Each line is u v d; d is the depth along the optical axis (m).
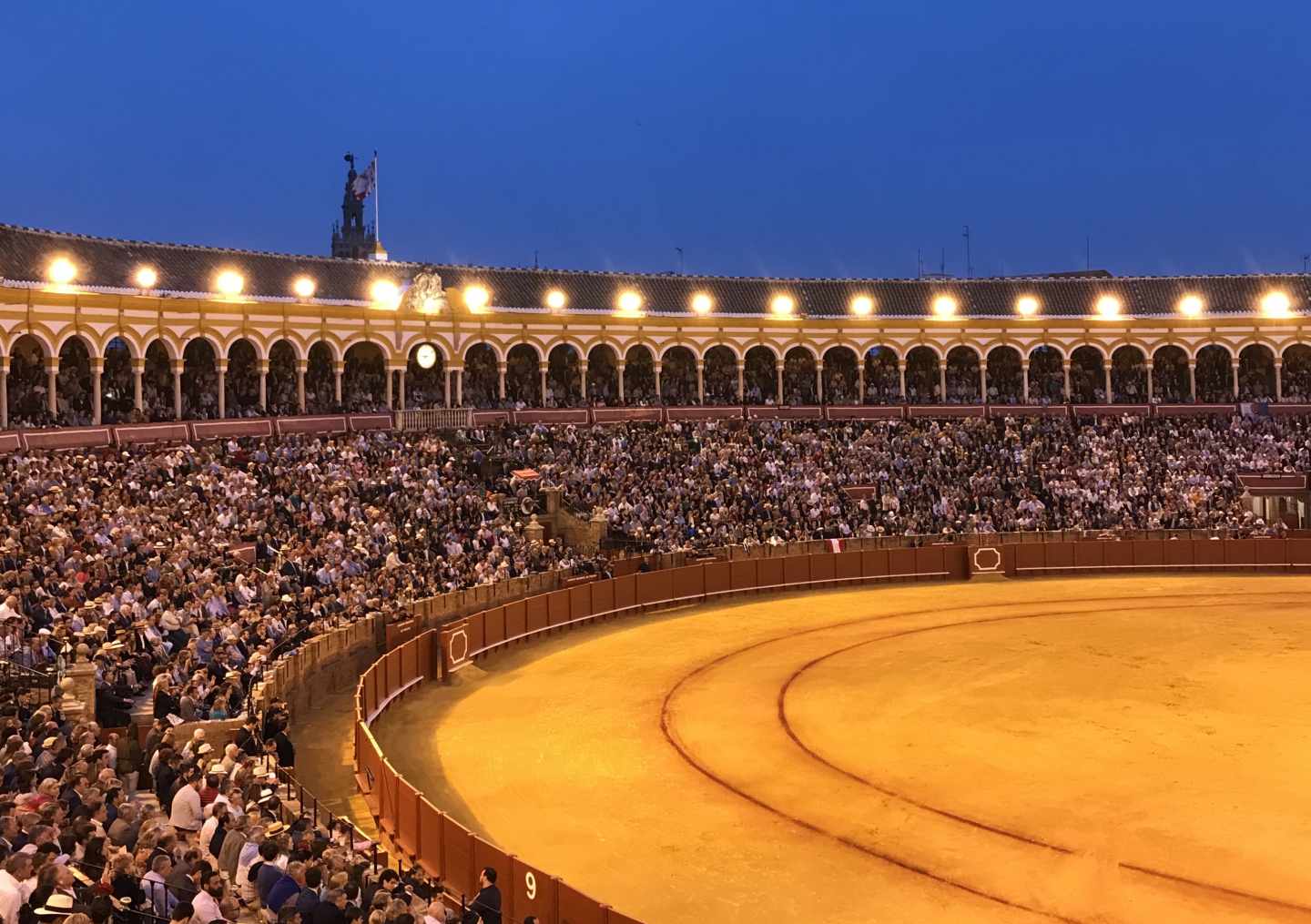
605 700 33.69
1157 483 64.62
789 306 73.56
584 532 54.25
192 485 43.78
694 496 58.94
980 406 73.06
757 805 23.94
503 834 22.70
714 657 39.41
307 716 32.31
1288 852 20.52
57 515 36.50
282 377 60.62
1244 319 74.06
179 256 56.91
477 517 51.03
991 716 30.12
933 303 75.75
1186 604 48.53
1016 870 20.11
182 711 25.61
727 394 74.38
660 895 19.56
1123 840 21.25
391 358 62.00
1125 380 77.75
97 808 16.98
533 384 70.06
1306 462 66.12
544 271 70.25
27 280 48.47
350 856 17.28
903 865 20.53
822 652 39.56
